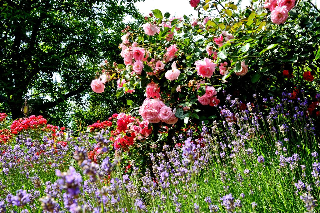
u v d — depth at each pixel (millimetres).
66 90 17250
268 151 3354
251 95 4164
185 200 2732
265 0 3797
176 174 2926
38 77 15469
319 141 3396
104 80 4305
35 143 4391
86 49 15617
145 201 3186
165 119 3619
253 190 2656
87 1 16125
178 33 4488
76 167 4262
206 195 2859
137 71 3695
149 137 4250
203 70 3486
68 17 16297
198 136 4250
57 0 15070
